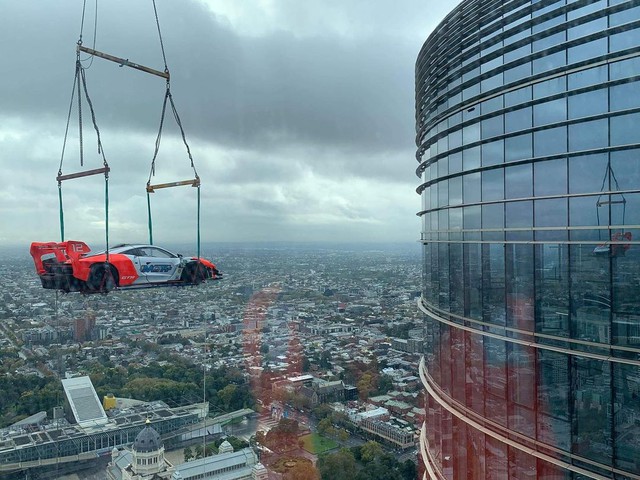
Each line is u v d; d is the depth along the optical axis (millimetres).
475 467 12984
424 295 18406
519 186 11664
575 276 10250
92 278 13750
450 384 14594
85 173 14906
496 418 12180
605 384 9578
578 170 10305
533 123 11312
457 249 14211
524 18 11891
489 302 12586
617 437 9320
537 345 10961
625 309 9336
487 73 12820
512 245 11812
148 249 15289
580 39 10375
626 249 9383
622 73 9594
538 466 10844
